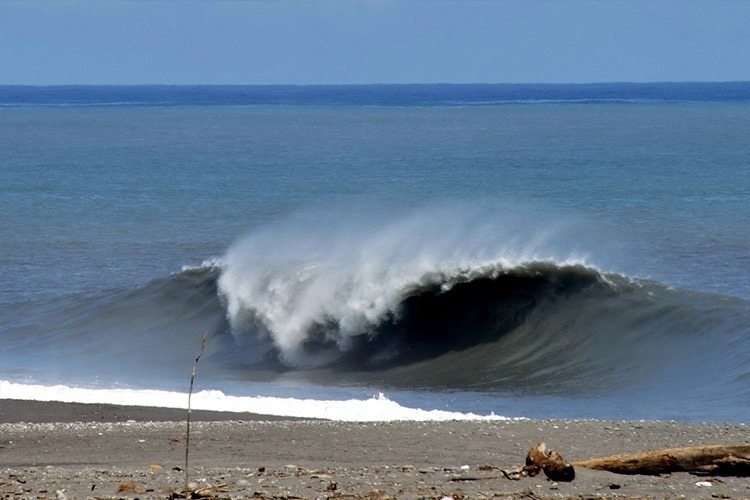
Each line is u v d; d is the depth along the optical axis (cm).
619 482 3566
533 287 8631
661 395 6700
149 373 7506
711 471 3688
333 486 3444
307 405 6175
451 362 7875
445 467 4025
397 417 5903
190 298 9138
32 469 4138
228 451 4653
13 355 8012
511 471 3706
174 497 3241
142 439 4941
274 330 8425
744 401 6438
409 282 8619
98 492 3378
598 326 8238
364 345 8244
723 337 7775
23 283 10525
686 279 10356
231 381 7331
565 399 6681
